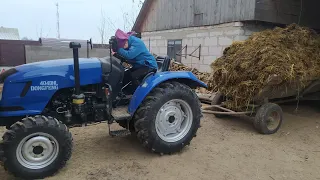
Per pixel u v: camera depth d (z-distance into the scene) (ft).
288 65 16.05
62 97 12.36
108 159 13.14
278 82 16.11
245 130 17.79
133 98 12.87
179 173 11.98
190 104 13.93
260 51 16.83
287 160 13.56
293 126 18.70
